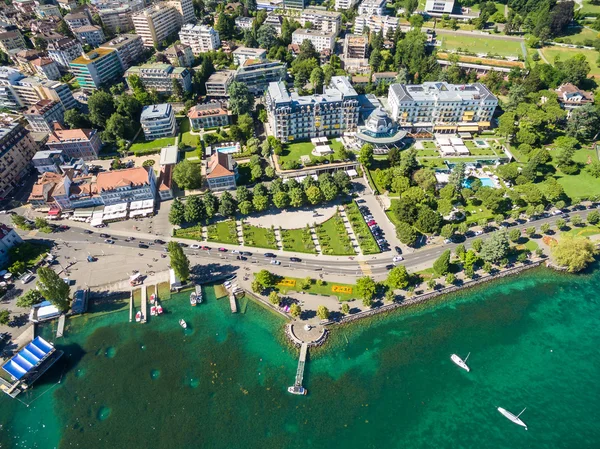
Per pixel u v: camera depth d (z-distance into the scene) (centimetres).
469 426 14188
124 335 17112
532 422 14312
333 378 15550
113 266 19862
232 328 17325
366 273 19362
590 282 19300
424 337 17000
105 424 14250
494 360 16200
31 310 17862
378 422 14250
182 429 14075
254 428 14088
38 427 14212
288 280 19012
